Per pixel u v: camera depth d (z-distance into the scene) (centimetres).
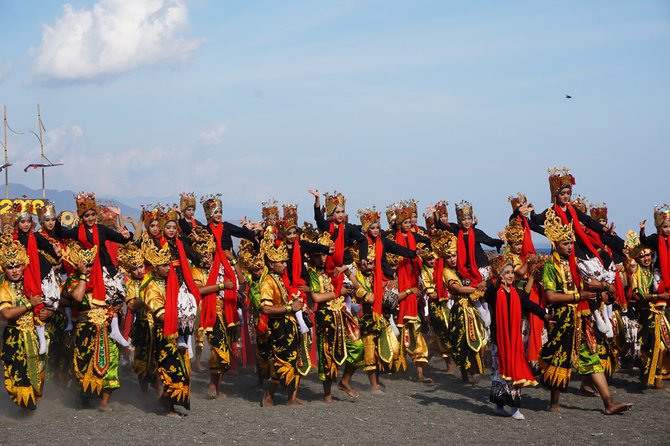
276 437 909
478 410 1057
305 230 1261
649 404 1082
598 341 1098
